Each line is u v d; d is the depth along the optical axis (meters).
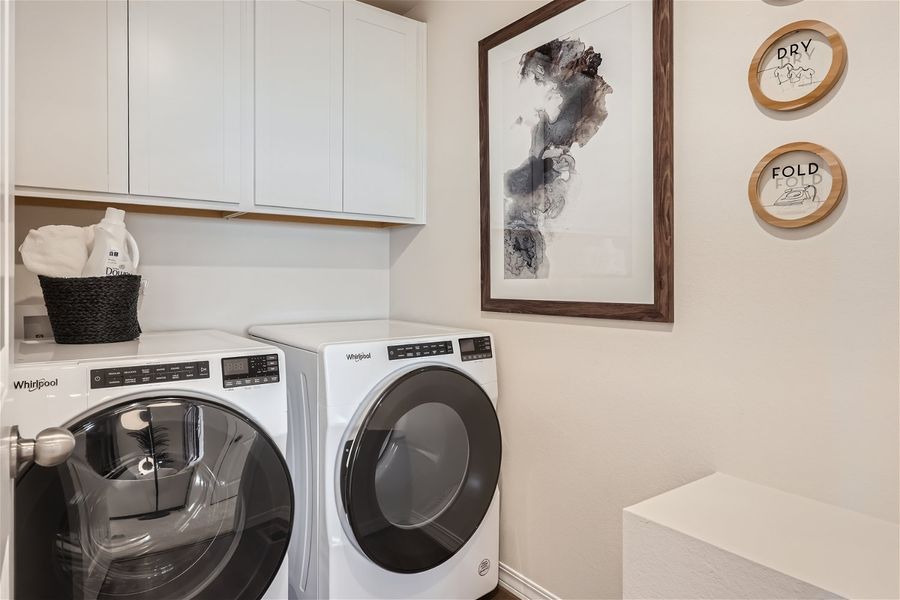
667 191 1.44
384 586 1.61
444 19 2.26
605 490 1.64
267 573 1.36
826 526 1.04
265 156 1.91
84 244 1.58
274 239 2.31
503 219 1.97
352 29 2.13
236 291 2.22
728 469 1.33
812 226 1.17
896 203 1.05
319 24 2.04
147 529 1.20
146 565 1.20
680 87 1.43
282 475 1.40
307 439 1.60
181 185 1.74
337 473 1.52
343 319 2.51
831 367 1.15
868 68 1.09
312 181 2.03
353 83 2.13
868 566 0.88
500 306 1.98
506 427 2.00
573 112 1.71
